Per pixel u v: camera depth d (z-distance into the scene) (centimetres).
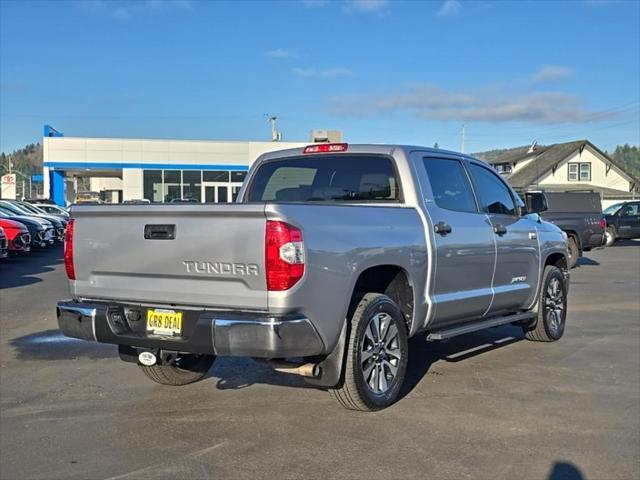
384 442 446
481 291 627
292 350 420
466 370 636
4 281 1345
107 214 476
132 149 4128
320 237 437
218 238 428
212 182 4228
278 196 643
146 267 460
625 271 1627
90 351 717
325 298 438
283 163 646
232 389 570
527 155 6103
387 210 519
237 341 416
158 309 456
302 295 422
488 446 441
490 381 598
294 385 580
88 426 478
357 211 486
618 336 806
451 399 542
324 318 439
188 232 440
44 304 1045
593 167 5584
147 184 4166
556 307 768
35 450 432
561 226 1628
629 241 3012
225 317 420
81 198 5159
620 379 609
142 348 476
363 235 476
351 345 471
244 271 421
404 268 517
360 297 491
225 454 426
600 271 1627
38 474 395
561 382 596
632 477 395
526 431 470
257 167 668
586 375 621
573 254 1656
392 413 506
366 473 397
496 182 696
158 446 440
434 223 559
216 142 4200
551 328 757
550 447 440
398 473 397
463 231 593
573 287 1298
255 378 603
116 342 473
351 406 493
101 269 484
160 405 527
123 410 515
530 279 716
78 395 554
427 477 392
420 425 479
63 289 1225
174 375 565
